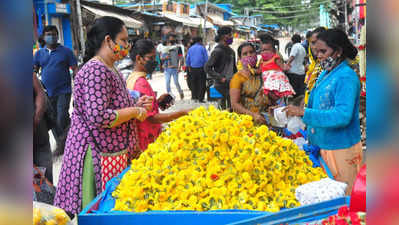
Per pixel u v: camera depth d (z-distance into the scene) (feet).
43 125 10.50
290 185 7.31
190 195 6.93
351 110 7.77
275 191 7.09
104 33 8.48
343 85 7.89
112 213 6.61
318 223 5.47
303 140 10.19
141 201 6.84
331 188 6.32
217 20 112.57
